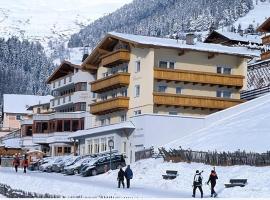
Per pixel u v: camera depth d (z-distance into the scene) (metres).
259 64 82.31
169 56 71.56
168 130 65.38
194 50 71.81
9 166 85.81
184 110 71.38
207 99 71.69
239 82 74.56
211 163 49.09
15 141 118.12
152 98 68.81
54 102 101.88
